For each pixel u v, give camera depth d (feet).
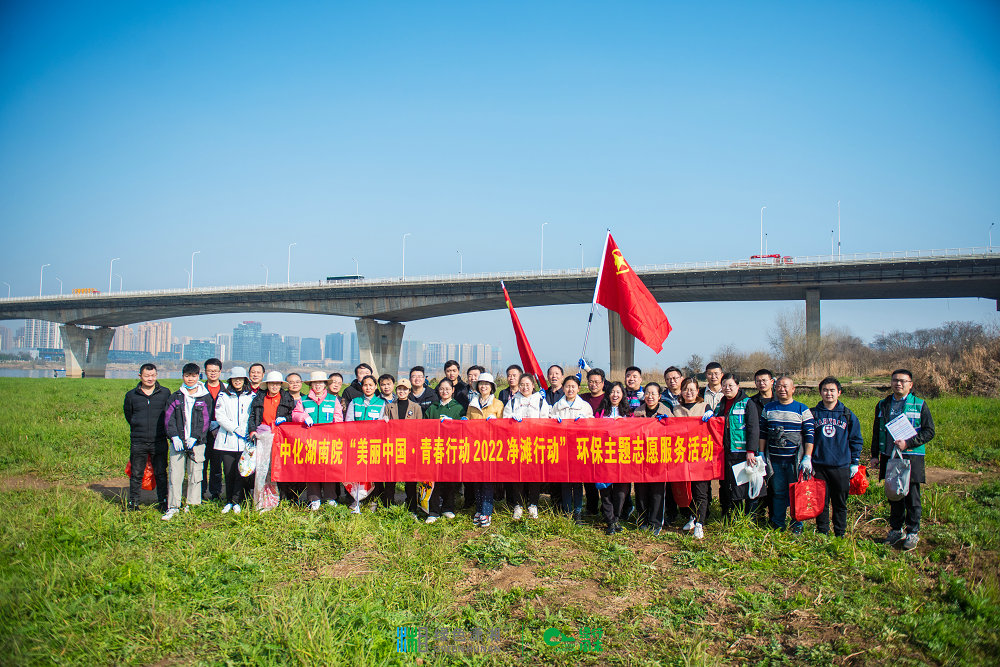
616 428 27.07
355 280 241.14
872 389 99.81
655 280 191.42
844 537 25.77
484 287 215.92
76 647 16.48
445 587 20.35
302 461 28.43
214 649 16.92
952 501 30.22
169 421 27.89
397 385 30.58
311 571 21.95
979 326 192.75
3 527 24.39
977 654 17.07
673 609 19.39
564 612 19.02
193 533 25.16
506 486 29.96
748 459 26.25
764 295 201.67
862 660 16.65
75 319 279.08
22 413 65.98
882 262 168.35
